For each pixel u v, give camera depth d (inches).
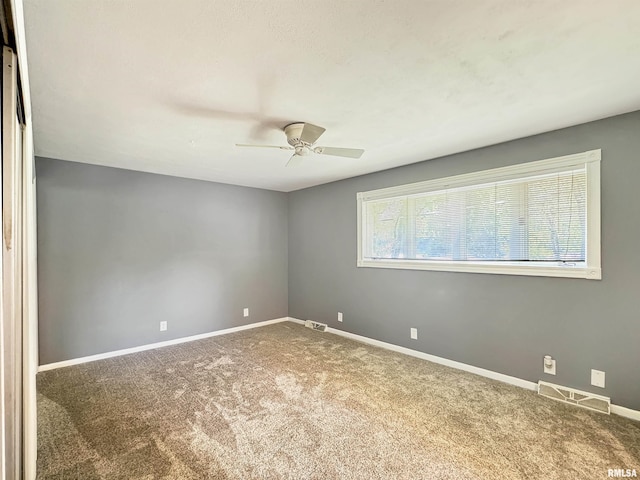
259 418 90.6
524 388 109.5
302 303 203.0
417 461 73.0
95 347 138.8
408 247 147.6
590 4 48.8
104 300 141.7
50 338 128.1
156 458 73.7
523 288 110.9
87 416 91.4
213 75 68.0
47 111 84.4
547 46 59.5
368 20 51.8
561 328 102.5
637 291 89.4
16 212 48.6
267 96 77.7
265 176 166.7
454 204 130.8
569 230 102.0
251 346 156.4
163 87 72.7
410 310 145.1
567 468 70.2
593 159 95.6
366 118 92.0
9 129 40.7
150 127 96.5
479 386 111.3
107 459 73.2
